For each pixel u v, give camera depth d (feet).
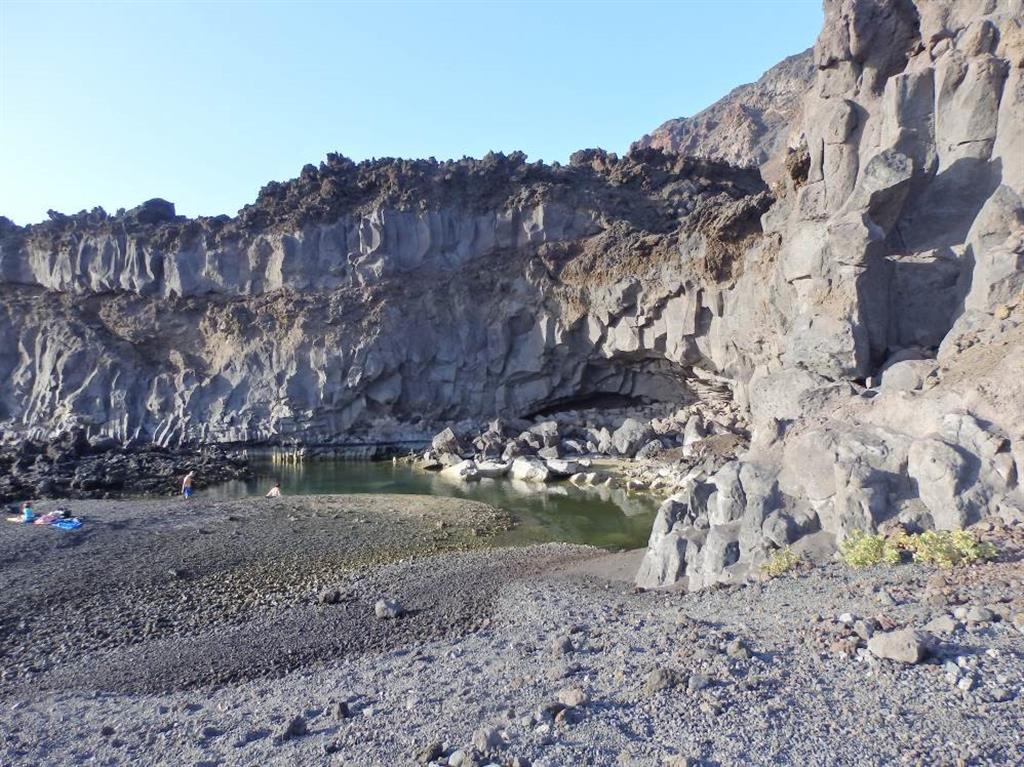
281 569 83.41
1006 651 27.94
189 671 50.29
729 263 157.99
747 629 37.32
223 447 202.59
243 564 85.51
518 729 27.30
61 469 158.40
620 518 115.85
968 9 91.76
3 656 55.93
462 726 29.12
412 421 209.67
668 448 165.99
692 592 52.85
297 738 31.48
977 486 47.09
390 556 90.74
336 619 61.67
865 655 29.27
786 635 34.32
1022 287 71.15
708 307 165.07
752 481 58.70
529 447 174.91
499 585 70.90
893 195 89.61
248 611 67.05
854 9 99.45
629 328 185.47
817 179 104.88
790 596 42.96
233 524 108.68
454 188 216.13
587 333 198.29
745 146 488.44
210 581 78.18
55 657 55.67
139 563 84.69
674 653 34.45
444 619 59.26
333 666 48.42
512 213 209.26
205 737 33.76
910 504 49.62
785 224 123.03
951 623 31.09
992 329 63.26
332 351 204.64
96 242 222.28
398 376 207.62
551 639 43.93
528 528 108.58
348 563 86.74
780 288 118.93
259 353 210.79
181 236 218.38
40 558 86.02
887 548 45.03
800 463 56.75
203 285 217.56
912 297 89.10
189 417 207.10
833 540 51.72
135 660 53.78
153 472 163.53
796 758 22.45
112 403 210.79
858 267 87.45
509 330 208.64
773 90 547.49
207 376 212.84
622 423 188.03
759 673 29.66
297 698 39.27
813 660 30.09
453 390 209.97
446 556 89.51
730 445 140.46
